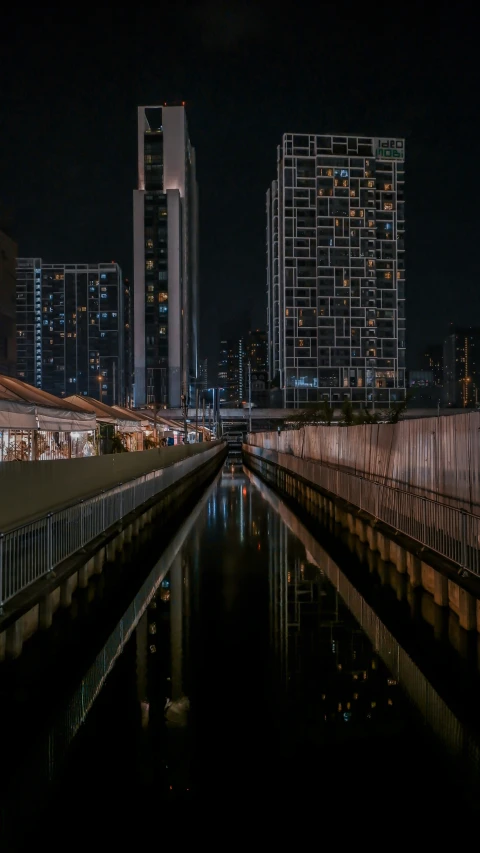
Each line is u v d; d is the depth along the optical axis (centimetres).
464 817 517
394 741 641
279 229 15450
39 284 16962
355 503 1711
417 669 829
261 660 862
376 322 15025
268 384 16688
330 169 14900
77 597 1077
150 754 616
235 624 1032
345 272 14900
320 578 1363
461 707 720
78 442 2688
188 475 3209
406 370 15475
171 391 13750
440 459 1174
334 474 2050
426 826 505
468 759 609
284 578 1363
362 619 1055
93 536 1181
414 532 1141
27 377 16788
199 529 2116
